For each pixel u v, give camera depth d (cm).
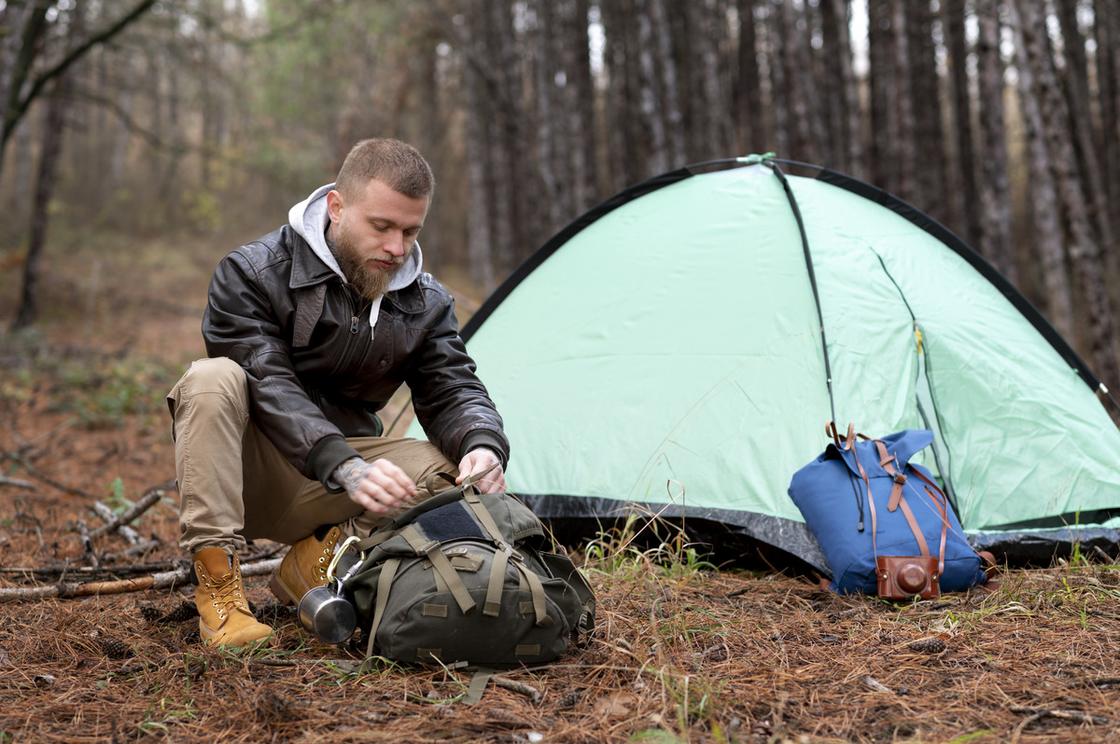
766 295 403
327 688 231
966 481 375
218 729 211
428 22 1895
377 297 271
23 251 2058
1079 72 1914
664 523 360
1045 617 283
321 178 2156
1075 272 955
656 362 405
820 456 338
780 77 1727
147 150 3269
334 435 251
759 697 224
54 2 1120
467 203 3559
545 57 1700
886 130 1856
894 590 300
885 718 213
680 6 2091
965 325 403
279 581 289
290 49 1788
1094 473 372
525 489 400
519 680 234
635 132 2230
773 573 349
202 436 257
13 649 264
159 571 358
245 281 268
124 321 2017
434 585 231
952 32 1969
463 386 287
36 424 865
